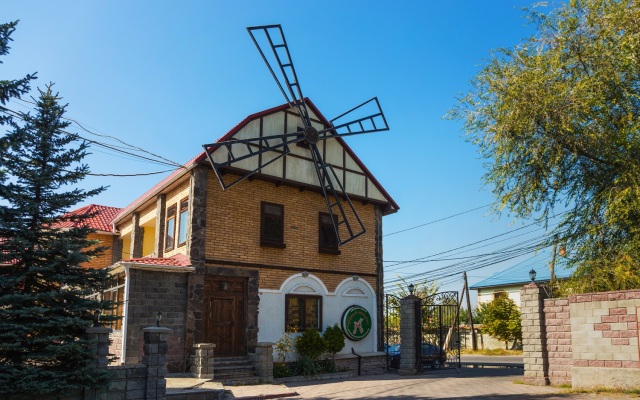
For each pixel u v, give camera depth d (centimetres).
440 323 2020
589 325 1249
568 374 1327
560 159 1310
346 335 1958
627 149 1210
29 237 977
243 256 1748
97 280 1037
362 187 2125
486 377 1678
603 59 1238
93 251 1043
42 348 952
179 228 1783
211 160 1647
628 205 1190
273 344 1672
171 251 1809
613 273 1271
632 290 1194
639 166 1194
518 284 3644
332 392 1434
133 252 2152
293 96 1917
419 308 1925
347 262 2044
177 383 1334
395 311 2153
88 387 963
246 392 1370
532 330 1405
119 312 1656
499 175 1373
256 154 1775
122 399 1020
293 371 1773
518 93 1288
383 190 2186
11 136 959
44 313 961
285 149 1856
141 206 2108
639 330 1170
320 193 2009
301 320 1873
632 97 1217
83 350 960
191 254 1627
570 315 1288
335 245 2023
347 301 2014
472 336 3703
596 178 1308
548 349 1377
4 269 975
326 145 2034
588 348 1245
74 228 1031
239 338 1708
